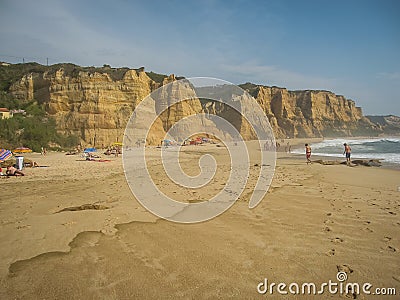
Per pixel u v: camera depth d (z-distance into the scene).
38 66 51.88
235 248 4.67
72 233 5.23
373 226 5.78
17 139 32.38
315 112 98.44
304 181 11.53
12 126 32.97
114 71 49.19
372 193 9.10
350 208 7.18
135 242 4.89
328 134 97.06
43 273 3.81
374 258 4.32
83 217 6.16
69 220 5.95
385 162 20.73
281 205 7.44
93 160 22.56
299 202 7.78
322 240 5.04
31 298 3.26
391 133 123.31
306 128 90.38
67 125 40.97
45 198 8.16
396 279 3.73
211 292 3.39
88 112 41.72
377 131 116.31
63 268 3.95
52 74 43.81
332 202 7.80
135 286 3.51
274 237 5.18
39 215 6.39
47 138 35.22
